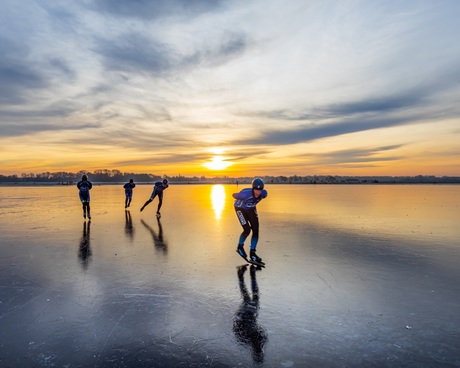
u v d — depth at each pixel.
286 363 2.61
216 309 3.67
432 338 2.98
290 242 7.22
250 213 5.45
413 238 7.60
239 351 2.79
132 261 5.68
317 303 3.82
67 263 5.55
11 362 2.64
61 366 2.58
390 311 3.58
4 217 11.96
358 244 6.97
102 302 3.87
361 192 30.36
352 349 2.80
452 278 4.68
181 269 5.21
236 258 5.89
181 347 2.86
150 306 3.76
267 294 4.12
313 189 39.50
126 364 2.60
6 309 3.67
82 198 10.92
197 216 12.16
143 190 41.59
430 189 37.41
